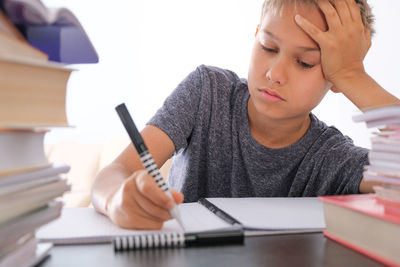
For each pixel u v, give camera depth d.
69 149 2.11
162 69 3.04
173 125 1.00
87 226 0.52
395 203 0.42
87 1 2.98
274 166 1.09
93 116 2.97
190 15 3.01
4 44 0.34
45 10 0.40
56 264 0.38
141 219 0.50
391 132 0.43
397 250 0.38
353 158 0.99
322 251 0.43
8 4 0.37
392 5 2.10
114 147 2.05
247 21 2.95
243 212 0.60
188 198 1.08
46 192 0.38
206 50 3.02
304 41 0.84
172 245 0.44
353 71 0.91
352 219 0.44
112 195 0.58
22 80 0.34
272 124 1.02
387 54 2.13
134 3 3.00
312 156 1.08
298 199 0.75
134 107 3.03
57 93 0.40
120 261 0.39
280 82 0.86
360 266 0.38
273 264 0.39
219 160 1.11
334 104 2.40
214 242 0.46
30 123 0.35
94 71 2.97
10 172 0.33
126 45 3.01
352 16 0.89
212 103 1.11
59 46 0.46
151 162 0.53
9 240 0.33
